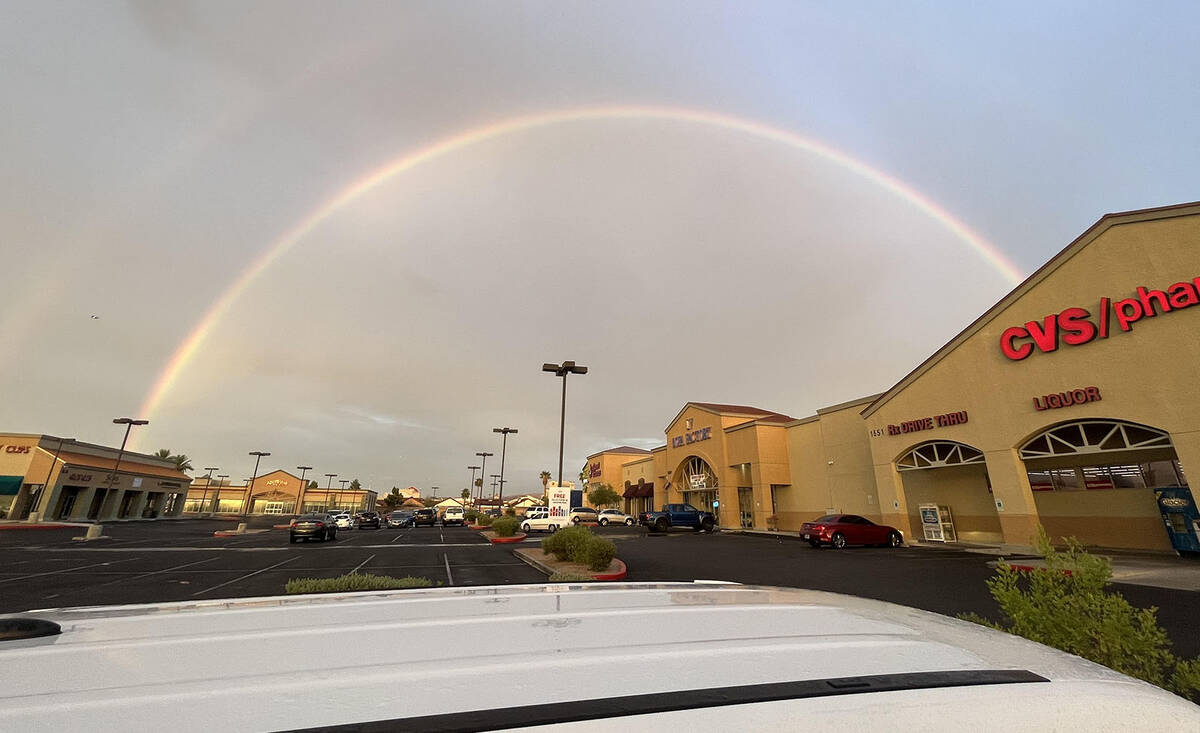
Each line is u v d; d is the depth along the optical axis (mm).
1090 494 20250
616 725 920
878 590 11273
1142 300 15266
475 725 902
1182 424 14250
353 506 107000
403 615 1786
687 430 44750
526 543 27172
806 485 33531
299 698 1027
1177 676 3107
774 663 1284
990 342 19562
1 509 40375
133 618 1725
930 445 22828
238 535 35000
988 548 19984
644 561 17812
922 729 993
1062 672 1319
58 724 900
